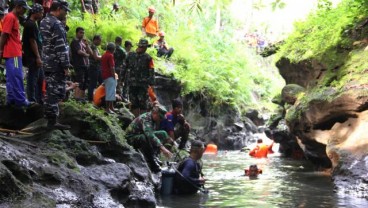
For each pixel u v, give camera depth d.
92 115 7.47
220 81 19.92
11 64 6.98
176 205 7.03
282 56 13.34
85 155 6.58
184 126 9.72
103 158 6.83
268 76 29.78
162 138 9.06
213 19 29.17
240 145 18.92
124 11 19.72
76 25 13.97
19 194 4.65
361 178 8.12
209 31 25.59
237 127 19.38
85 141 6.82
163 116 9.43
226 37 28.08
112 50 9.54
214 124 18.69
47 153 5.96
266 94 26.02
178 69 17.66
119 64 11.31
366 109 9.33
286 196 7.80
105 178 6.25
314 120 10.39
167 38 19.45
